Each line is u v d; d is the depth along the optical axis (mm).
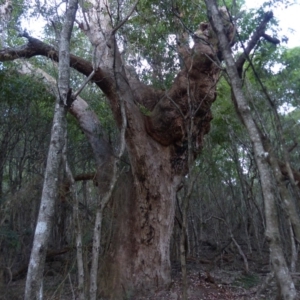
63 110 8305
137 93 14086
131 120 12367
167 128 12508
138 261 12516
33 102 15195
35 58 16172
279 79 14422
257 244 19781
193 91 12188
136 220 12734
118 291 12211
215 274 15203
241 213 20859
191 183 8953
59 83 8430
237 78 4852
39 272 7555
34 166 15234
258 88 12781
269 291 11602
